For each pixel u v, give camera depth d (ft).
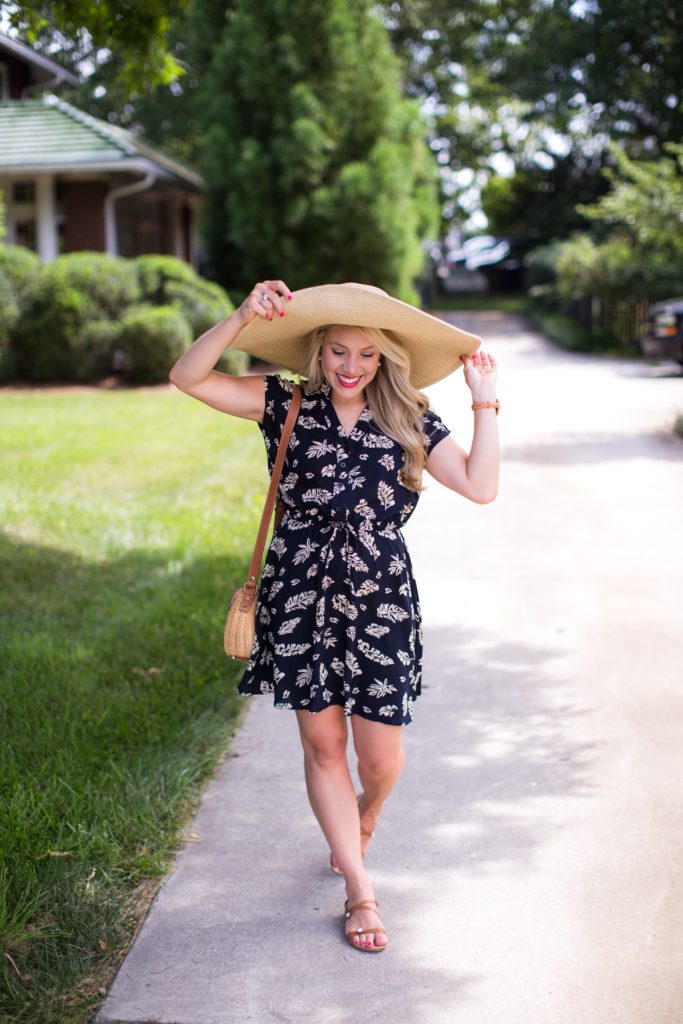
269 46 65.87
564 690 15.79
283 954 9.64
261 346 10.34
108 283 53.01
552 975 9.30
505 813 12.14
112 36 20.39
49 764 12.84
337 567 9.41
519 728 14.47
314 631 9.41
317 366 9.78
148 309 53.67
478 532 25.12
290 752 13.82
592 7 90.43
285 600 9.52
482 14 110.73
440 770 13.25
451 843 11.51
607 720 14.67
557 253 103.19
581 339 73.97
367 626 9.48
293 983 9.22
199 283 55.31
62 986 9.02
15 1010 8.70
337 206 65.26
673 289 69.92
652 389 51.01
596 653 17.25
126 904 10.37
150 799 12.19
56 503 26.86
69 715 14.42
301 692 9.47
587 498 28.25
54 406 45.62
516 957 9.56
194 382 9.59
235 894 10.60
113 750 13.44
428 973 9.36
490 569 22.09
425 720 14.80
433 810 12.23
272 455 9.72
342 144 67.26
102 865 10.80
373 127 67.62
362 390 9.80
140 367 53.11
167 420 41.60
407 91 119.55
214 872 10.99
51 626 18.02
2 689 15.11
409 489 9.70
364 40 68.28
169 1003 8.93
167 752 13.46
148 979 9.24
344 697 9.46
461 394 49.34
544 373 59.47
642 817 12.00
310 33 66.03
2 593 19.77
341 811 9.93
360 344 9.46
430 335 9.60
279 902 10.47
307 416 9.60
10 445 35.04
